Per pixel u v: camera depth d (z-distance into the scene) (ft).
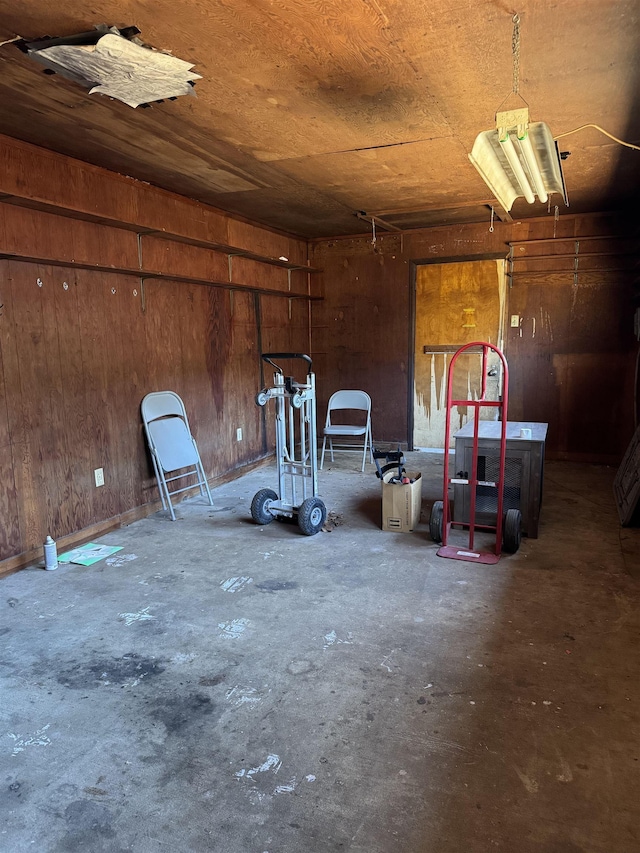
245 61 7.45
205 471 16.02
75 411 11.69
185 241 14.20
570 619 8.41
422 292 19.69
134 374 13.30
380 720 6.28
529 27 6.63
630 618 8.40
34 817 5.10
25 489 10.65
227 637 8.09
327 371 21.43
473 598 9.12
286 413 20.08
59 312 11.21
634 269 16.79
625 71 7.80
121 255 12.60
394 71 7.77
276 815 5.07
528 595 9.20
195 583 9.89
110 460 12.64
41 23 6.41
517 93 7.58
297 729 6.17
